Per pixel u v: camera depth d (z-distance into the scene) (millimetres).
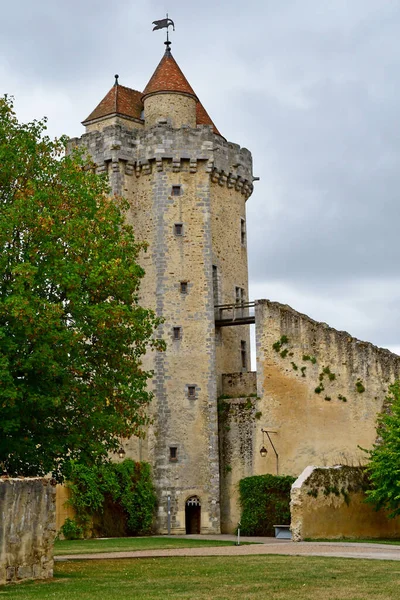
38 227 25266
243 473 44906
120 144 47094
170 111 48750
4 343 23453
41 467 26250
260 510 43188
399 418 36438
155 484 43969
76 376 26016
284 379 45062
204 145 47406
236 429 45469
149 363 45344
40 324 23516
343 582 17734
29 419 24672
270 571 19922
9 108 27984
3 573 17922
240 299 49438
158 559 24125
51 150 28406
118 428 25906
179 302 45875
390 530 38469
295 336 45312
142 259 46688
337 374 44250
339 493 35781
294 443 44281
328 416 44000
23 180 27172
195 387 45156
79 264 25844
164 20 51438
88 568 21484
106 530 40938
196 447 44562
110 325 25734
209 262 46562
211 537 40031
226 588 17000
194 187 47188
